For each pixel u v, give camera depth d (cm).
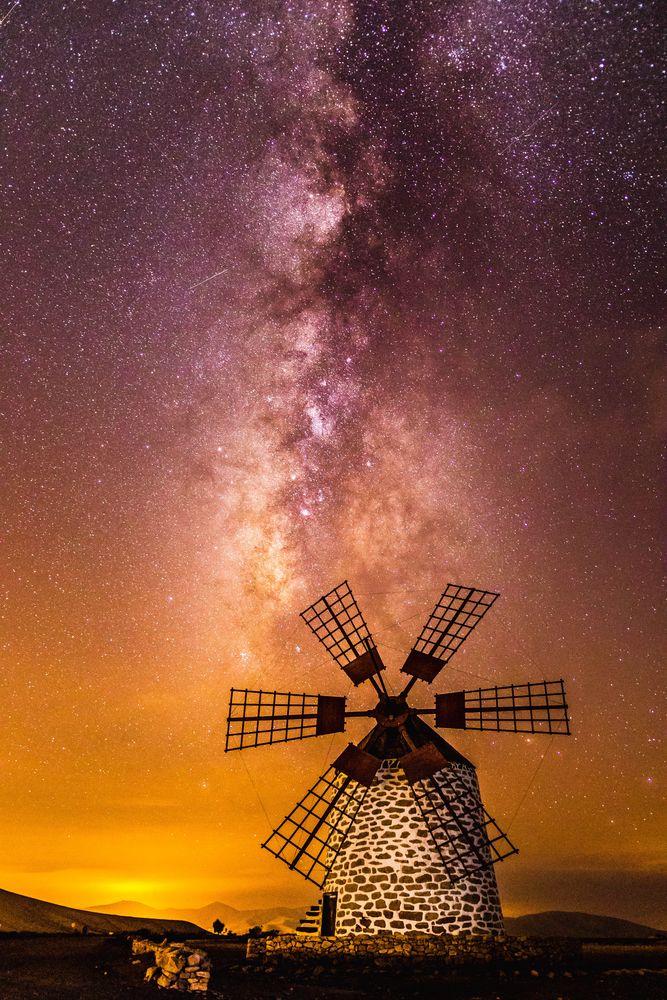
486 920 1933
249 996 1460
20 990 1365
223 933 2689
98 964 1670
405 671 2269
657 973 1603
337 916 1961
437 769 2025
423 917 1881
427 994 1522
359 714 2258
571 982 1555
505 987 1546
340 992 1541
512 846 2047
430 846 1959
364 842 2002
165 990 1445
